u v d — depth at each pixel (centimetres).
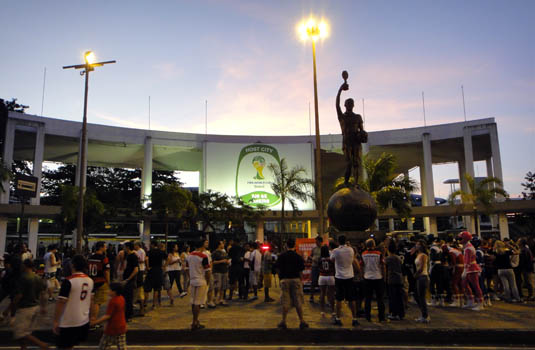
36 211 3594
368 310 854
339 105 1352
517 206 3547
